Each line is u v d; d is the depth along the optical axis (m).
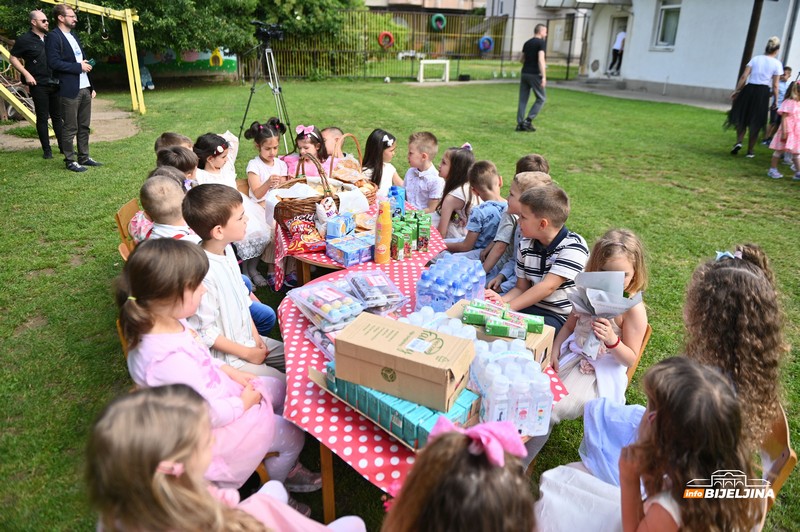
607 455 2.00
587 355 2.35
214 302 2.36
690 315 1.96
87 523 2.12
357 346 1.69
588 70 19.28
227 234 2.40
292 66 18.44
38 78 6.79
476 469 1.10
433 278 2.41
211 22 15.15
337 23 18.39
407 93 14.86
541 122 10.76
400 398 1.68
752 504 1.45
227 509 1.36
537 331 2.07
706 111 12.20
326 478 2.06
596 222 5.46
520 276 2.89
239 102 12.45
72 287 3.89
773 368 1.79
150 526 1.20
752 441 1.76
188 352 1.91
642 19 15.70
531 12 27.42
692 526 1.39
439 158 7.83
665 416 1.38
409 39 22.44
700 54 14.09
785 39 12.02
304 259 3.07
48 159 7.09
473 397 1.72
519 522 1.11
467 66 23.22
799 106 6.69
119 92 14.34
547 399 1.72
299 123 10.06
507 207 3.32
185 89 15.22
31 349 3.18
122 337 2.05
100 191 5.80
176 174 3.31
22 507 2.17
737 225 5.42
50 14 12.95
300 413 1.87
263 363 2.57
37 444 2.49
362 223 3.33
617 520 1.68
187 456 1.24
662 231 5.26
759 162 7.83
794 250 4.83
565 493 1.80
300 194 3.29
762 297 1.79
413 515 1.16
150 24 14.05
